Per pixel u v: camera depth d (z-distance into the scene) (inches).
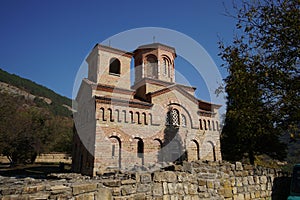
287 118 392.8
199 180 320.8
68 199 201.2
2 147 1385.3
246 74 391.2
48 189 198.2
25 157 1502.2
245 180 378.9
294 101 357.7
